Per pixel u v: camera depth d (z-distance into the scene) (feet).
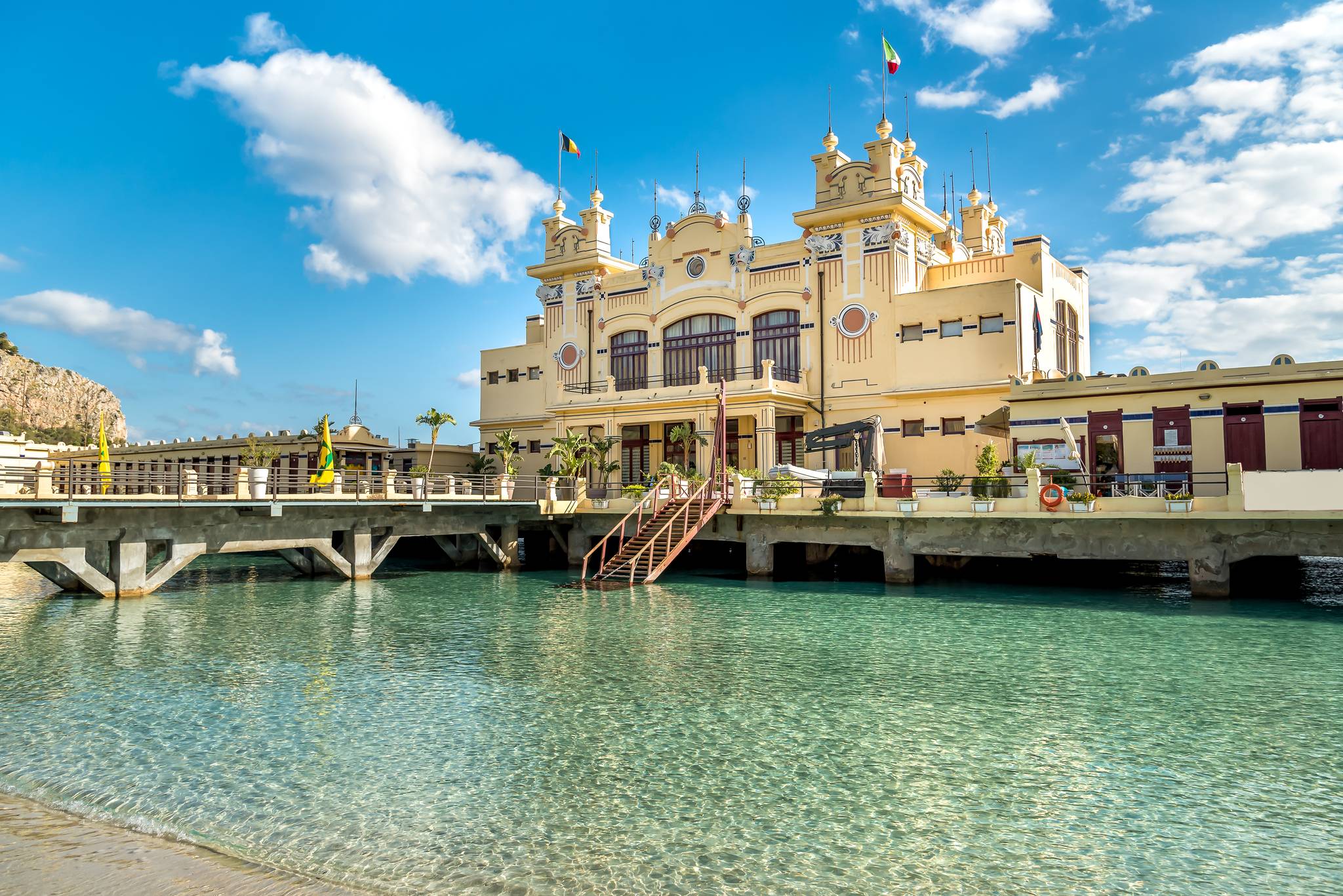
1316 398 86.17
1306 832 30.32
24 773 36.14
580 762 37.29
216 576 108.37
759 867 27.68
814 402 132.46
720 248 143.13
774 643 63.21
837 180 132.26
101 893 25.93
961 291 120.98
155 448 209.05
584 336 158.61
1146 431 93.71
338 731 41.68
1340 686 49.93
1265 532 76.79
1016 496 94.22
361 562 103.76
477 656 58.90
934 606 80.38
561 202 164.96
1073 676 52.75
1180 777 35.47
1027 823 31.01
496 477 123.03
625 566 103.14
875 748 39.11
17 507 73.46
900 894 25.99
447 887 26.40
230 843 29.48
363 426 180.45
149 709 45.75
